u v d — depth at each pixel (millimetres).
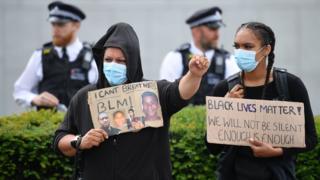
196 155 11617
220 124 9992
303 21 25484
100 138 9312
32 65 14695
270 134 9945
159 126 9461
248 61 9938
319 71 25469
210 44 15164
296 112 9906
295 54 25516
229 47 24969
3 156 11469
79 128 9750
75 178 9742
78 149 9438
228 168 10078
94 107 9555
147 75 25297
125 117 9484
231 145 10055
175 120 12156
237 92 10016
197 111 12648
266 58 10133
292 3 25500
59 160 11625
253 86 10086
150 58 25312
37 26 25797
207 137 9977
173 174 11633
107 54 9508
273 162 9930
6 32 25797
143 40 25359
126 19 25406
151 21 25359
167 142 9602
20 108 25672
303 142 9906
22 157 11516
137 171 9414
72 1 25328
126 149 9477
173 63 15008
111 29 9656
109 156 9492
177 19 25297
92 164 9555
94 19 25328
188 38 25266
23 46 25859
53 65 14633
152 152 9484
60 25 14609
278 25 25484
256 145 9812
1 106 25828
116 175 9438
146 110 9484
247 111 9969
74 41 14773
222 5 25203
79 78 14617
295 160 10695
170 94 9469
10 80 25812
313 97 25438
